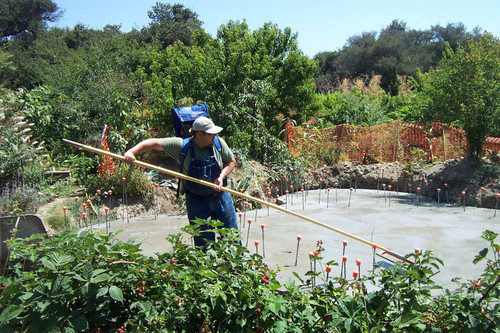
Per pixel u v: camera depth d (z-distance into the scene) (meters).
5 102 8.77
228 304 2.61
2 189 6.93
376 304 2.59
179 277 2.53
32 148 8.07
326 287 2.72
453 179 9.17
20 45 37.03
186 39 36.31
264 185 9.23
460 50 9.91
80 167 8.62
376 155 11.91
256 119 10.67
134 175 7.69
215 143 4.16
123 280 2.56
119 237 5.89
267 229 6.54
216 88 10.59
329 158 11.51
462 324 2.54
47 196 7.08
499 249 2.79
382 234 6.32
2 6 39.72
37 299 2.25
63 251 2.57
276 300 2.49
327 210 7.95
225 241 2.96
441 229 6.62
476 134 9.67
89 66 15.78
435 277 4.60
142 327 2.38
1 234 3.76
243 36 13.25
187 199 4.15
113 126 9.34
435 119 10.77
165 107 9.84
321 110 17.39
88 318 2.54
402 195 9.48
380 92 22.52
